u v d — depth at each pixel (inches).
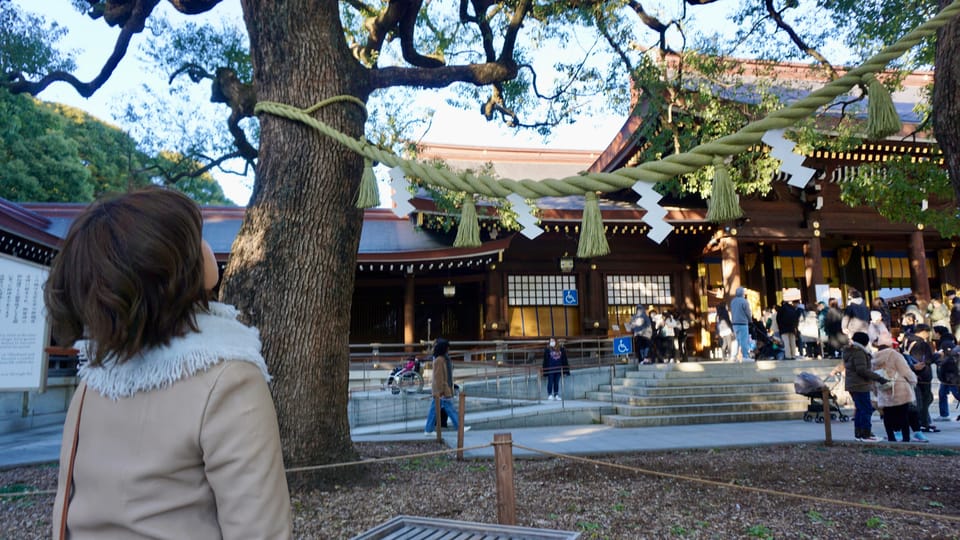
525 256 709.3
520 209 123.4
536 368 534.9
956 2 94.3
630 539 151.3
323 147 193.0
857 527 159.6
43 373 211.0
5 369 207.9
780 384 478.6
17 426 426.9
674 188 415.2
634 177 102.9
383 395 454.9
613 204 697.6
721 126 334.3
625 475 227.0
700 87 337.1
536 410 422.9
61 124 1188.5
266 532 35.4
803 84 487.2
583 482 215.2
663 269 738.2
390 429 378.0
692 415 418.6
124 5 270.4
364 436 344.2
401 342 778.2
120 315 35.7
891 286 783.7
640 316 592.7
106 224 37.8
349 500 183.0
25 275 213.6
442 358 350.6
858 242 775.1
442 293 786.2
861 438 312.3
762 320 669.9
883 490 200.1
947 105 145.1
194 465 37.2
